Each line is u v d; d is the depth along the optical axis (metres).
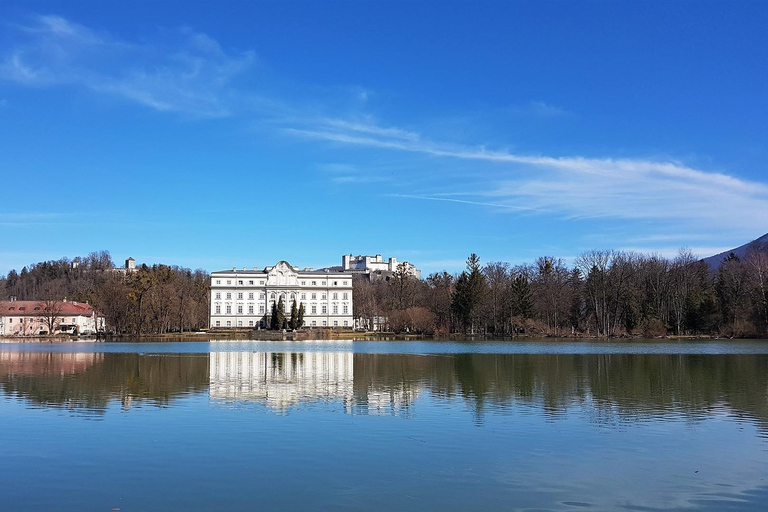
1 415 32.41
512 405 35.62
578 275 167.25
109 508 18.64
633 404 36.06
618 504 18.97
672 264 157.62
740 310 137.12
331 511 18.36
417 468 22.45
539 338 146.38
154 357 79.19
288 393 40.84
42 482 20.98
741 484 20.80
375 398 38.41
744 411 33.69
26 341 149.75
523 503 19.03
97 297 184.75
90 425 29.75
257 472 21.97
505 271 185.88
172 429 28.72
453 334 167.38
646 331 141.25
